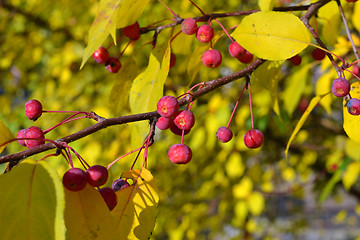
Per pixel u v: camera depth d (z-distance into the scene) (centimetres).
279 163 491
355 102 131
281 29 142
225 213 502
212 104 324
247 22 142
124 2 138
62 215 93
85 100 450
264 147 457
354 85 149
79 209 108
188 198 497
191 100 143
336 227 891
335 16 204
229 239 543
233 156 385
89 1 480
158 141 417
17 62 538
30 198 96
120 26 153
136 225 121
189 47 185
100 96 460
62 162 318
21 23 524
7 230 92
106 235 107
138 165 159
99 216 108
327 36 209
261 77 184
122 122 128
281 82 374
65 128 356
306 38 141
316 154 460
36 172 99
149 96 157
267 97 312
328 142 435
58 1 491
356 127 142
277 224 616
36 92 482
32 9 510
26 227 93
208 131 319
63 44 525
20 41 529
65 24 505
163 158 450
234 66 350
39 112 140
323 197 331
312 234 853
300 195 473
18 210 94
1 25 526
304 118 160
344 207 900
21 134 133
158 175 461
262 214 596
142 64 414
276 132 409
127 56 379
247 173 455
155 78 158
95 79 472
